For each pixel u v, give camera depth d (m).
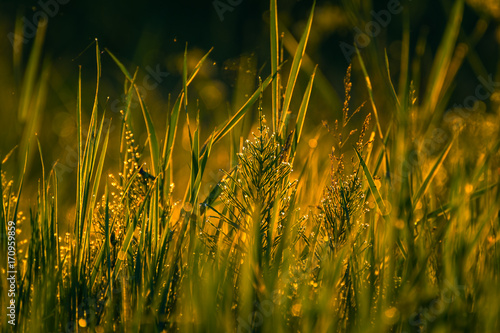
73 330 2.22
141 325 2.22
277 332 2.20
